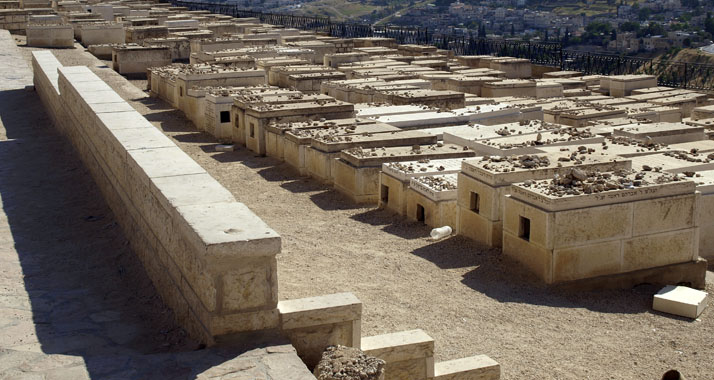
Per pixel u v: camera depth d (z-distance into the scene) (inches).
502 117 686.5
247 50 1022.4
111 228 353.4
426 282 358.3
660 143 602.9
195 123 733.3
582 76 1042.1
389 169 479.8
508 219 384.8
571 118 716.0
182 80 770.2
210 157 627.5
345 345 238.7
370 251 400.8
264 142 633.0
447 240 421.7
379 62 1027.3
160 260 276.5
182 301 249.3
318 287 338.0
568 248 360.2
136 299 278.2
